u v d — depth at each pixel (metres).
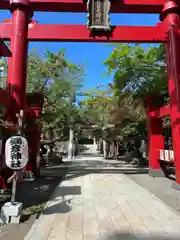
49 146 22.55
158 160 10.44
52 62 12.53
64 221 4.46
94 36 7.78
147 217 4.70
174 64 7.56
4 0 7.20
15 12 7.16
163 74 10.03
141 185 8.25
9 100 6.57
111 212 5.04
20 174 4.99
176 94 7.44
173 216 4.75
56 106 15.46
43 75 12.49
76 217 4.70
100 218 4.64
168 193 6.88
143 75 10.61
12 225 4.24
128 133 17.59
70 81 13.61
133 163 18.47
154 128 10.60
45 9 7.66
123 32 7.87
